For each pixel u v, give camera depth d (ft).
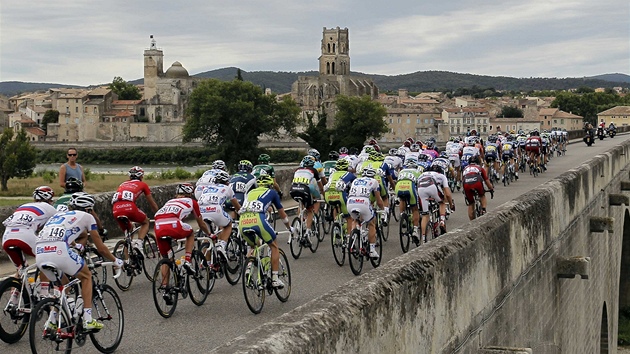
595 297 68.74
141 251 48.37
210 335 37.06
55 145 560.20
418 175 61.11
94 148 551.18
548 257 46.73
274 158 484.33
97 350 33.78
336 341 20.45
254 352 17.42
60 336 31.76
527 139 143.23
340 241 56.24
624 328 111.55
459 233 32.14
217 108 407.23
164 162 526.57
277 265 43.06
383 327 23.38
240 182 59.31
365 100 488.02
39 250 32.45
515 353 31.99
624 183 93.45
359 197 53.11
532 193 46.19
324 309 21.06
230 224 49.37
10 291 34.96
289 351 18.25
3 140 304.71
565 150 194.59
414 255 27.73
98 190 236.43
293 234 58.75
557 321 49.57
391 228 75.25
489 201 92.94
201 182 57.06
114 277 46.21
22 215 35.99
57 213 33.76
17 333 35.27
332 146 360.48
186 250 42.73
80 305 32.68
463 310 30.50
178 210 42.29
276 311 42.37
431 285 27.22
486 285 33.55
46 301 31.45
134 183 48.65
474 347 31.78
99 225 44.75
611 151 84.89
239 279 51.47
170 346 35.09
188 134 424.05
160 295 40.37
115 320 34.53
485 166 114.73
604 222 64.18
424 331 26.55
